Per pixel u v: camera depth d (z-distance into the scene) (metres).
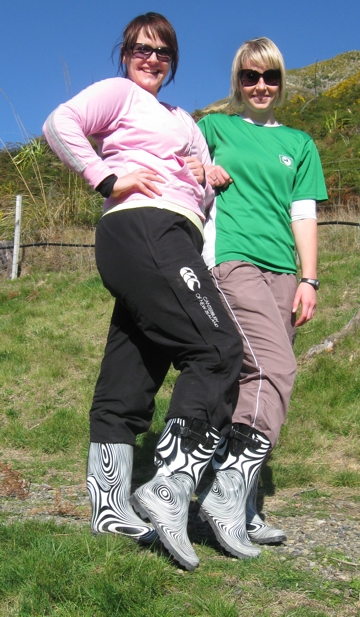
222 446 2.46
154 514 2.13
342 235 8.76
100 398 2.50
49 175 13.34
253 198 2.69
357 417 4.51
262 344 2.48
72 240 10.41
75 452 4.38
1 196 13.04
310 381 5.00
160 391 5.29
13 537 2.37
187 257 2.27
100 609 1.90
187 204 2.40
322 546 2.44
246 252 2.62
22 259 10.03
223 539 2.29
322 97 22.72
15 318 7.49
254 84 2.78
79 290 8.24
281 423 2.48
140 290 2.27
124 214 2.33
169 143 2.44
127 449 2.48
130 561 2.12
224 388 2.20
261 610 1.92
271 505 3.15
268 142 2.75
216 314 2.24
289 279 2.73
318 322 6.14
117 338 2.49
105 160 2.50
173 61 2.65
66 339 6.75
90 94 2.40
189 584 2.06
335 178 12.33
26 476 3.76
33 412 5.29
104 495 2.43
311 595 2.02
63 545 2.24
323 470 3.82
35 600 1.91
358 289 6.89
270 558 2.30
